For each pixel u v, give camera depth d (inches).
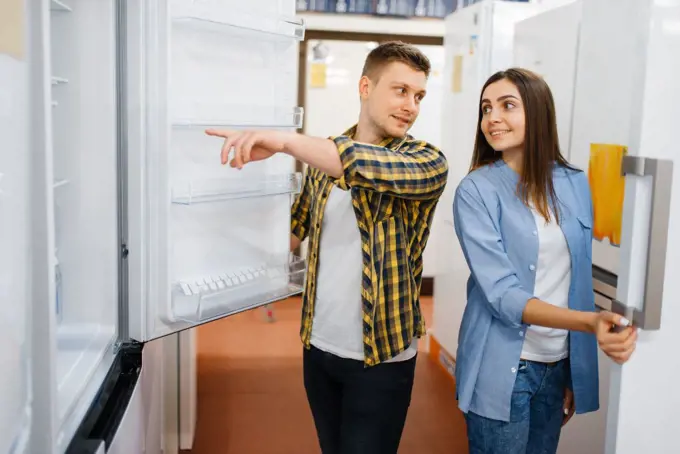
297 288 72.4
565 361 68.1
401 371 69.2
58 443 43.6
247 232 71.0
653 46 51.7
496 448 66.4
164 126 57.8
